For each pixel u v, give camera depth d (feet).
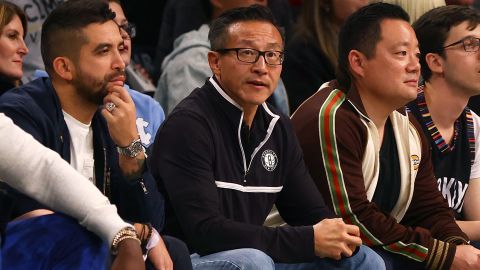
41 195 21.01
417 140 31.30
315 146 29.25
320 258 26.84
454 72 33.01
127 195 24.63
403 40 29.71
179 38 39.09
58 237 20.75
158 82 39.01
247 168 27.35
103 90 25.41
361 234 29.01
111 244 20.92
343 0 38.73
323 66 39.29
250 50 27.04
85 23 25.32
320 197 28.63
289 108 39.24
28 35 38.11
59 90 25.46
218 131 26.91
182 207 25.94
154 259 23.40
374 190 30.32
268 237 25.90
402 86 29.71
